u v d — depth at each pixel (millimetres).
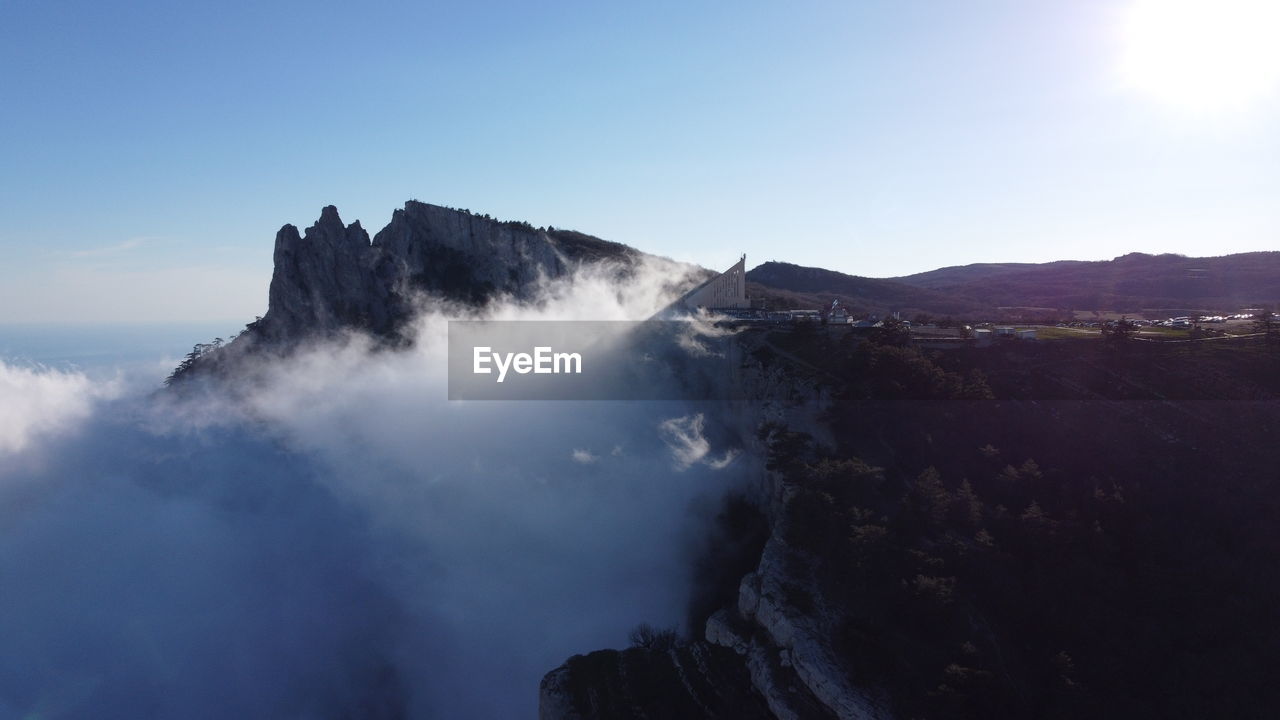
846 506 67312
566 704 58969
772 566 64812
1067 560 61844
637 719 56656
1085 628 55562
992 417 85000
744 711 55344
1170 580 58531
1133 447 77562
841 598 58812
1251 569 58969
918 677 50438
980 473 76938
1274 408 79125
